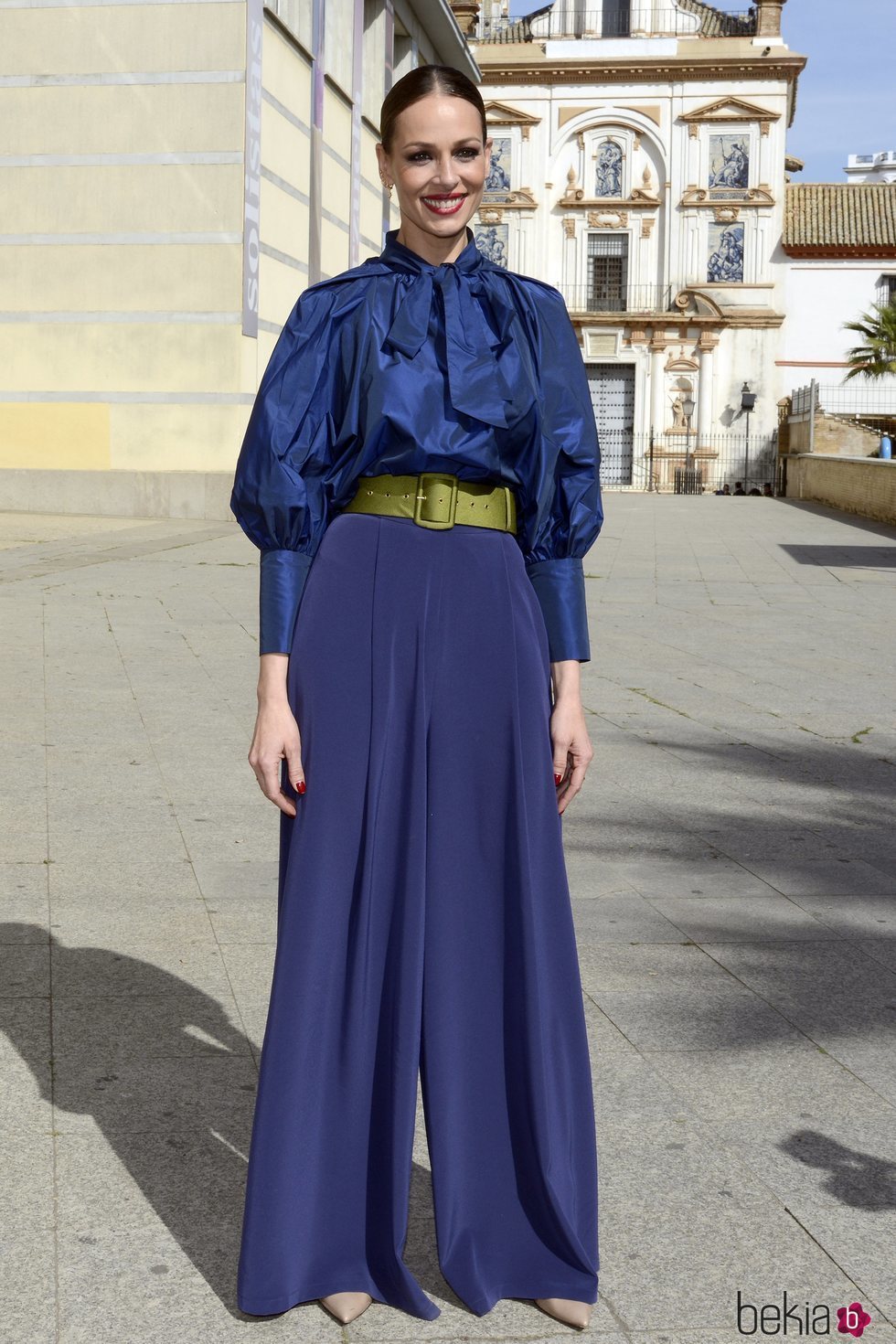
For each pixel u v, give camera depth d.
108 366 21.94
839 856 4.75
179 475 21.56
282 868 2.25
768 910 4.15
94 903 3.98
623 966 3.64
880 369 41.31
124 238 21.69
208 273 21.56
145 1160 2.56
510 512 2.22
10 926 3.77
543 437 2.17
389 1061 2.12
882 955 3.78
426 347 2.12
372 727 2.13
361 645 2.14
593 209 43.50
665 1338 2.08
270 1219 2.10
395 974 2.12
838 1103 2.88
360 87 27.80
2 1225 2.34
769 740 6.68
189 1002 3.28
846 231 43.12
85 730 6.35
